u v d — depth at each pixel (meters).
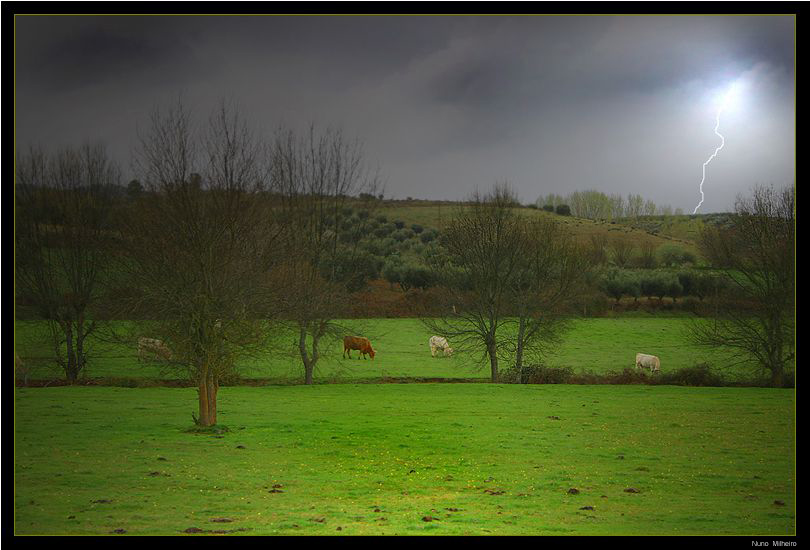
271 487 25.52
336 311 69.56
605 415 45.75
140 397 51.62
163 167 56.66
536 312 70.81
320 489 25.42
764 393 58.09
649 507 23.44
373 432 38.25
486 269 70.38
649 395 56.75
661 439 36.78
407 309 104.56
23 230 65.88
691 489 26.06
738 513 22.66
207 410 37.78
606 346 89.94
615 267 123.19
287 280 63.41
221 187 56.28
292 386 63.34
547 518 21.84
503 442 35.59
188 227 40.28
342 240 78.88
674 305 107.88
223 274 38.44
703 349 86.75
